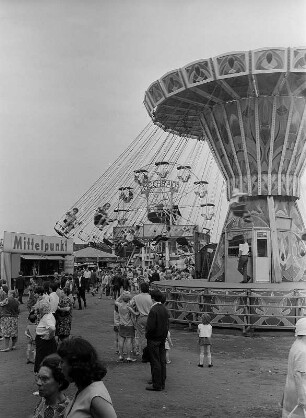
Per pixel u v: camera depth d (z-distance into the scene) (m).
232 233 17.66
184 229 41.03
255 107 17.02
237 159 17.75
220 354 10.59
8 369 9.01
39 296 9.53
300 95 17.16
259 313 13.38
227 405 6.87
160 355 7.74
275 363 9.66
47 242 28.25
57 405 3.31
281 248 17.09
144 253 41.59
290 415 4.62
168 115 21.47
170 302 14.90
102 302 23.34
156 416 6.38
